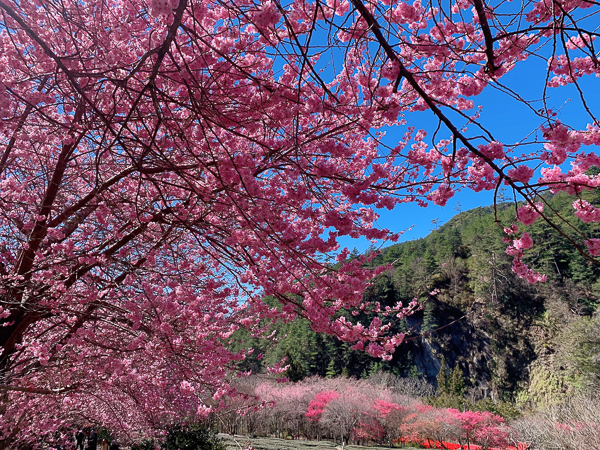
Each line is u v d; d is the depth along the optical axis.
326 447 23.19
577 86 1.69
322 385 36.44
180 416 9.96
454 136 1.90
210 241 3.56
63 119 3.31
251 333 6.41
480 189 2.41
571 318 47.25
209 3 3.07
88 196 4.07
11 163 4.16
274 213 2.99
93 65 3.08
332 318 3.20
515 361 48.94
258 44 3.22
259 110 2.90
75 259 4.21
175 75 2.91
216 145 3.46
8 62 2.63
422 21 3.04
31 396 5.72
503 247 56.97
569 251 54.00
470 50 2.31
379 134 4.74
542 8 2.38
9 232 5.16
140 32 3.32
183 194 4.62
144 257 4.16
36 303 3.99
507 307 54.12
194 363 5.21
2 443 5.73
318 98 2.67
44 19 2.97
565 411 13.22
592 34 1.62
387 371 50.91
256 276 3.50
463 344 53.84
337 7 3.00
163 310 4.13
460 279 61.84
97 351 5.18
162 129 3.70
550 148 1.91
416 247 78.88
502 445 20.59
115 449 13.97
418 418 25.61
